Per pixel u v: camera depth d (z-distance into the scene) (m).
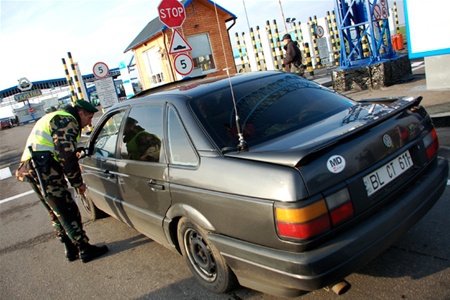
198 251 3.02
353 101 3.32
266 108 2.96
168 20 8.59
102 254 4.25
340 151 2.25
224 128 2.77
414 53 8.33
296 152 2.17
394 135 2.55
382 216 2.31
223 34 18.72
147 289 3.34
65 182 4.00
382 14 10.90
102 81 16.06
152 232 3.49
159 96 3.34
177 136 2.93
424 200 2.55
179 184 2.83
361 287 2.75
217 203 2.49
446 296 2.49
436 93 7.93
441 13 7.64
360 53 11.39
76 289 3.61
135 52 21.91
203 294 3.05
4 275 4.21
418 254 3.00
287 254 2.15
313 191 2.10
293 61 12.43
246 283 2.57
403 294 2.60
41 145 3.83
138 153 3.40
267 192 2.19
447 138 5.55
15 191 8.28
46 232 5.32
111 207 4.23
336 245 2.12
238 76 3.52
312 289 2.12
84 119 4.00
